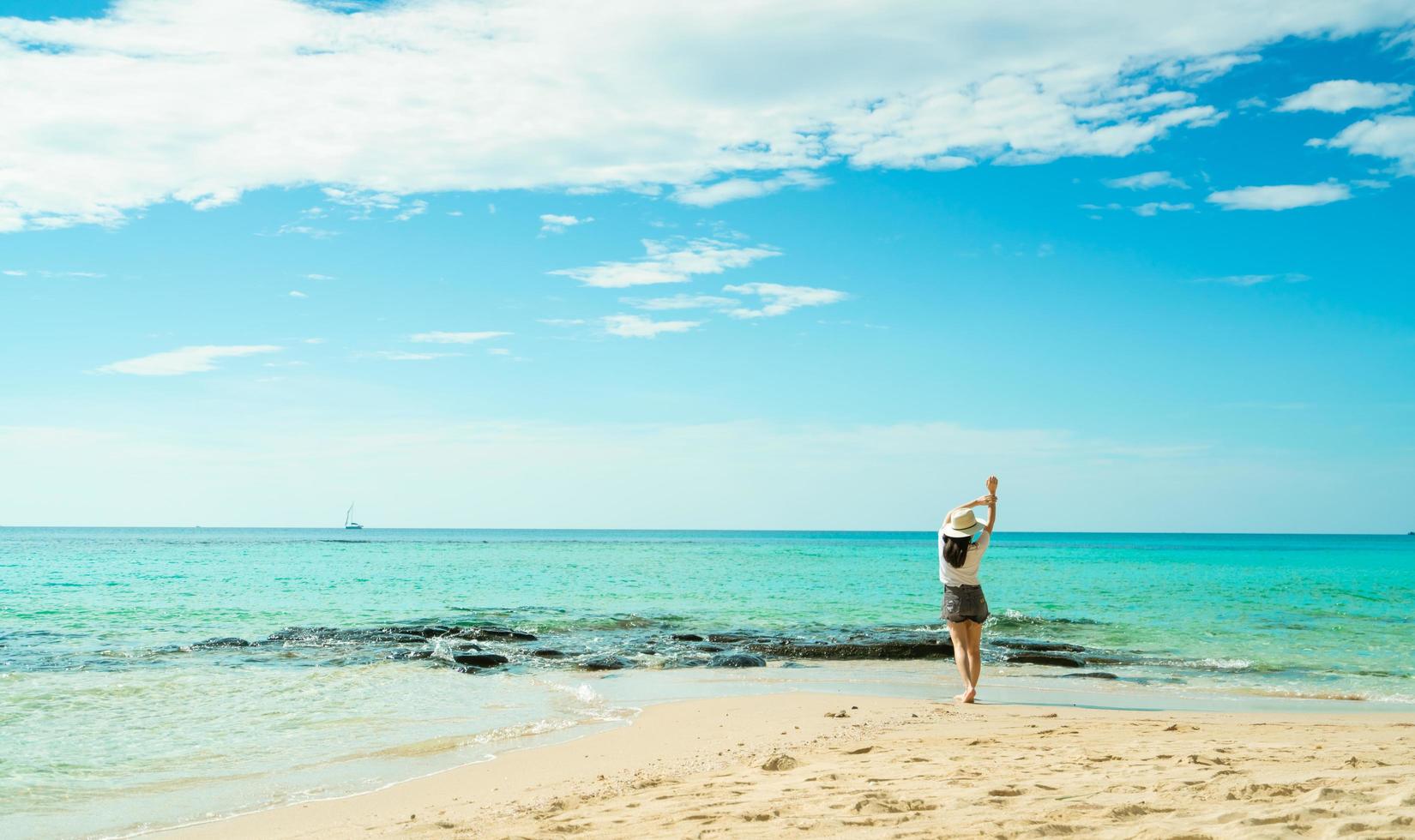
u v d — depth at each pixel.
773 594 33.16
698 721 9.58
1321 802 4.31
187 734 9.37
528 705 11.15
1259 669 14.87
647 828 4.93
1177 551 105.06
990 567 59.12
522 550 91.25
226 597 29.36
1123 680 13.56
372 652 15.79
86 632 19.30
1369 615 24.97
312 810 6.46
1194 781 5.27
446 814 5.96
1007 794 5.21
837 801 5.28
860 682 13.23
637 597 31.38
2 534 191.62
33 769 7.87
